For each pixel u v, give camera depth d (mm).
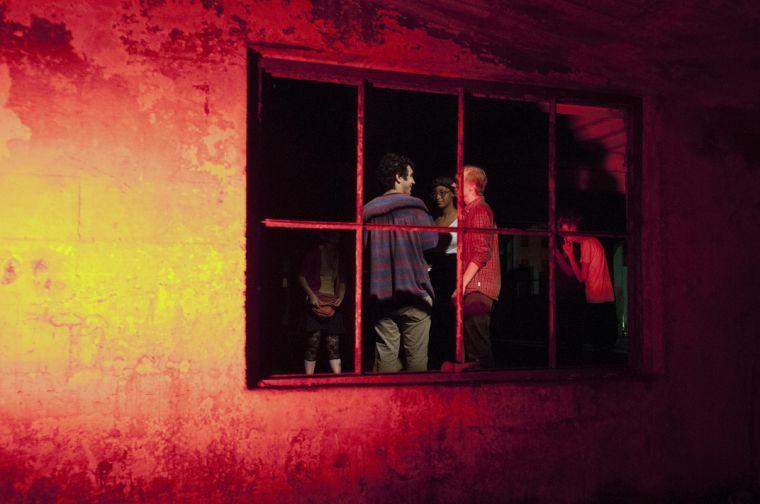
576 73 3219
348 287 6664
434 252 4219
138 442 2547
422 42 2973
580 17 2902
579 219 6141
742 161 3475
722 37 2994
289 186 8055
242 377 2666
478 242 3650
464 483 2955
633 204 3361
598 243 6047
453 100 6801
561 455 3107
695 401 3336
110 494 2514
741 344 3434
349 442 2791
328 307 5406
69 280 2492
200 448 2611
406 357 3822
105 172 2535
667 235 3320
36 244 2463
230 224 2664
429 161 7855
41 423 2455
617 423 3201
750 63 3170
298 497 2721
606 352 6316
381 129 7574
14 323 2438
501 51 3102
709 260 3393
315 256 5430
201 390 2619
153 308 2574
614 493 3189
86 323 2506
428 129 7488
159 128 2592
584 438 3145
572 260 6180
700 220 3387
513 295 10375
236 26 2697
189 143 2623
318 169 8125
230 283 2660
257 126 2785
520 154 8109
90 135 2520
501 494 3008
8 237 2436
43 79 2475
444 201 4227
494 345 9570
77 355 2496
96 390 2512
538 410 3080
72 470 2480
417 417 2895
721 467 3373
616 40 3061
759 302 3480
